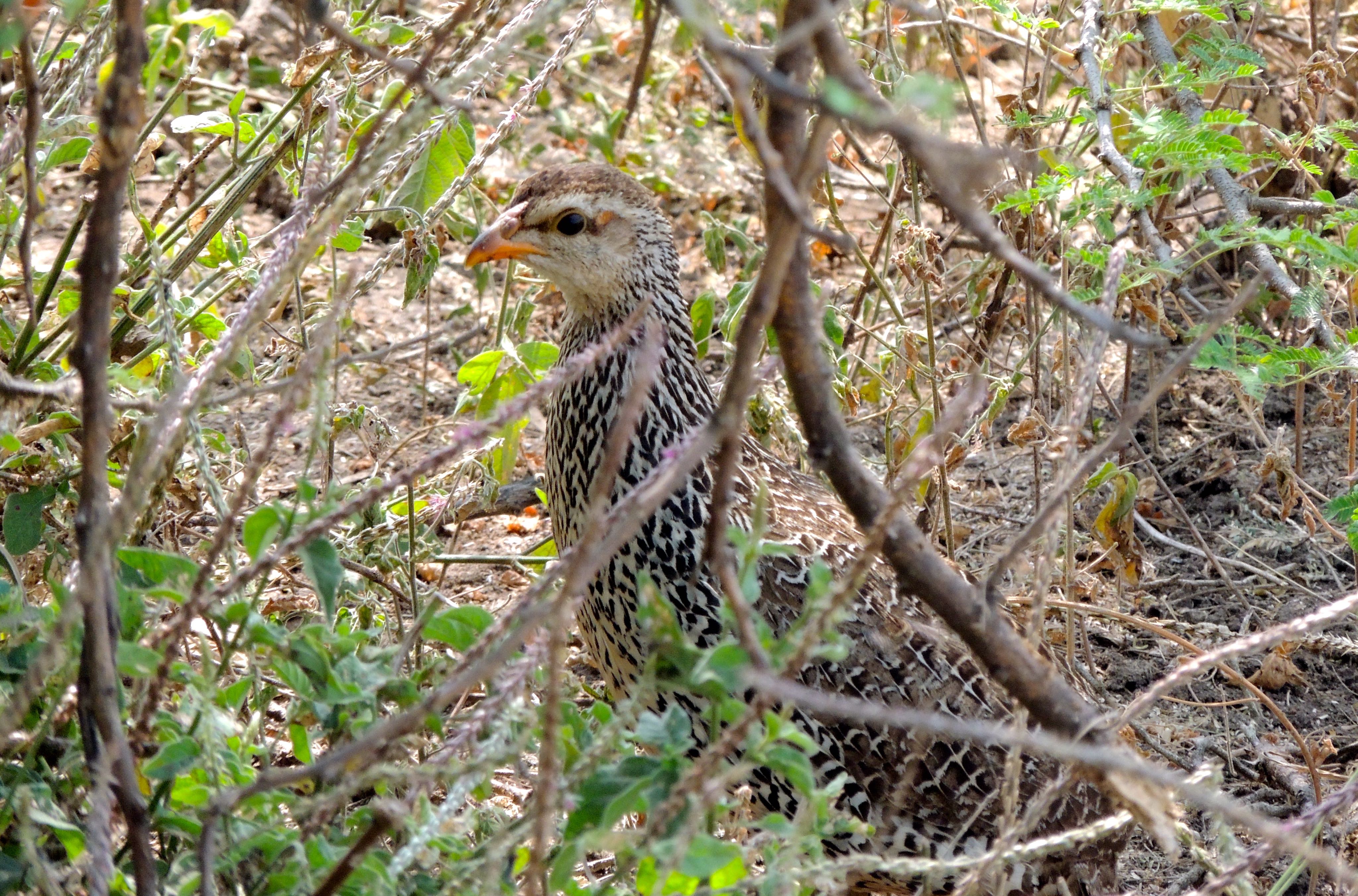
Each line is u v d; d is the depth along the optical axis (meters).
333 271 9.56
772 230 3.78
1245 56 8.12
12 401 5.10
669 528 6.96
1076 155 9.31
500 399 8.20
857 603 6.93
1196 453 10.59
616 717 4.50
